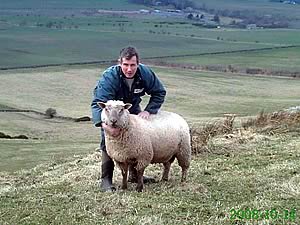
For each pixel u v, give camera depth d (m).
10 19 145.38
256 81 67.88
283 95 58.97
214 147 14.11
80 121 46.03
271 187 9.32
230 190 9.26
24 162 18.83
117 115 8.59
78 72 73.44
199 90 61.66
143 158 9.11
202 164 12.04
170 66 77.94
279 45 101.56
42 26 130.12
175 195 8.97
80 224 7.69
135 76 9.40
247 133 16.23
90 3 198.75
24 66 77.19
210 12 176.38
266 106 51.25
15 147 23.86
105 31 122.75
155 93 9.67
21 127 42.38
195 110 49.97
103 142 9.66
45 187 10.36
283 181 9.80
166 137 9.35
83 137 34.31
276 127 17.36
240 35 119.75
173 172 11.16
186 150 9.88
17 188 10.59
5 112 50.22
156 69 75.12
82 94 61.00
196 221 7.55
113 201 8.61
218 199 8.68
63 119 46.97
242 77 70.44
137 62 9.18
